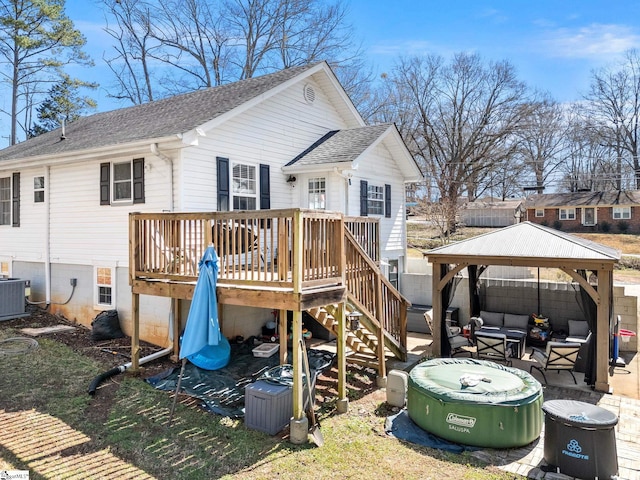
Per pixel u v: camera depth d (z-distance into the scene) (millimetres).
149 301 9445
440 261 9500
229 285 6383
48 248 11625
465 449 5477
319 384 7766
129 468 4820
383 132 12156
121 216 9930
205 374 7750
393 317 8969
